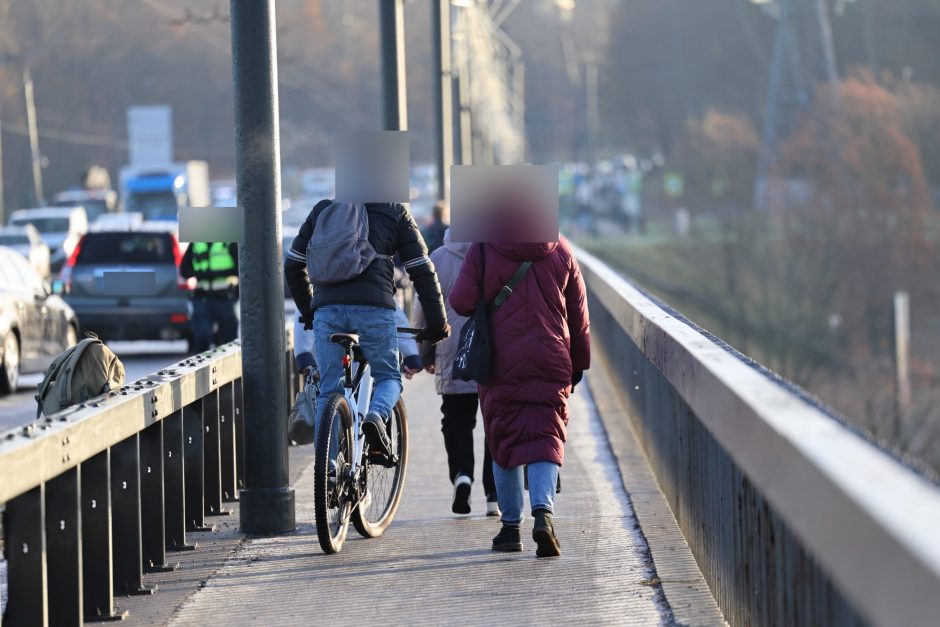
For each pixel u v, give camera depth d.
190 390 30.39
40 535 20.98
